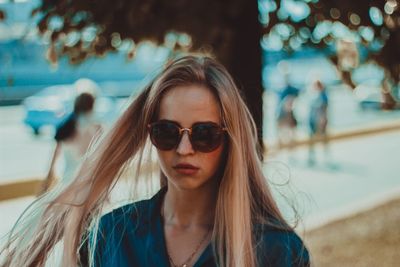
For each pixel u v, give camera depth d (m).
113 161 1.68
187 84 1.48
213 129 1.45
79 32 4.11
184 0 3.84
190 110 1.46
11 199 9.14
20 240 1.75
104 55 4.47
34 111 18.28
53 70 4.61
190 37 4.46
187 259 1.50
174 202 1.56
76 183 1.70
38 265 1.73
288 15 4.01
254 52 3.84
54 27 4.02
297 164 12.17
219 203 1.47
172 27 4.06
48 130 18.31
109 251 1.56
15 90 30.06
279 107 13.79
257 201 1.52
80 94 5.16
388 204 7.79
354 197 8.63
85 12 3.93
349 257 5.29
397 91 4.17
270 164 2.66
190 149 1.44
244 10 3.83
